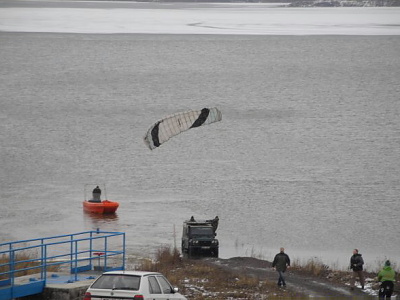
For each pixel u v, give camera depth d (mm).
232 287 98250
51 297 77375
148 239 156125
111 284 64062
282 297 92312
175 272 107250
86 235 159750
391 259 145000
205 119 79188
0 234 162125
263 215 189750
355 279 105312
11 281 77625
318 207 199875
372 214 193125
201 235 134125
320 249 155125
